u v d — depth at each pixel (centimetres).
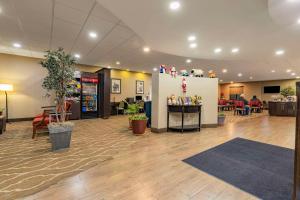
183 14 309
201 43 475
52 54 315
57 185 203
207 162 276
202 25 356
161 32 397
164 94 500
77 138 421
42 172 236
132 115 564
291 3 257
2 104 654
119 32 418
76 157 292
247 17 318
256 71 981
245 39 438
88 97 811
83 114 795
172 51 564
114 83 977
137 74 1084
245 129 557
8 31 419
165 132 496
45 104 737
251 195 185
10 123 632
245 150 339
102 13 326
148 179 220
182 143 384
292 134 488
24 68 696
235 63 758
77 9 312
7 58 661
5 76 659
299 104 127
